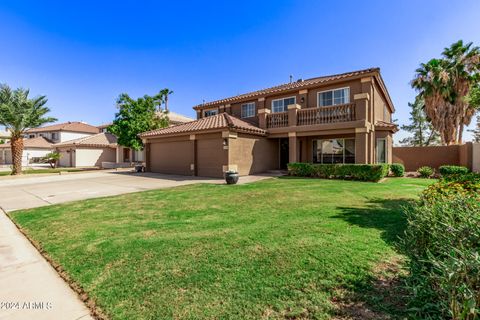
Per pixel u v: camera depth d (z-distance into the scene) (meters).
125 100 24.08
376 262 3.43
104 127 44.53
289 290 2.82
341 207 6.73
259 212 6.36
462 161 17.95
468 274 1.73
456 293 1.76
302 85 17.16
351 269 3.25
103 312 2.56
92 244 4.38
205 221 5.65
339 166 13.79
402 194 8.66
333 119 15.09
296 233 4.63
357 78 14.98
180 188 10.86
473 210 2.59
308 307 2.51
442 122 22.31
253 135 17.00
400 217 5.65
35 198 9.31
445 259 2.09
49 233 5.09
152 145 20.36
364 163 13.64
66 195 9.80
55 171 23.77
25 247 4.50
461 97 21.09
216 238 4.49
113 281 3.14
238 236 4.56
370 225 5.08
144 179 15.20
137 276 3.24
